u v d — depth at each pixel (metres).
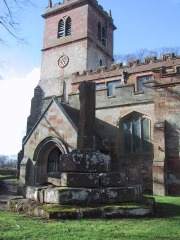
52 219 8.95
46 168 23.47
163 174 20.23
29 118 41.91
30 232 7.21
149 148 22.95
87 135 12.43
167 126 21.28
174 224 8.71
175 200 15.02
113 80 34.56
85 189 10.30
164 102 21.69
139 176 22.80
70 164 11.13
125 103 24.28
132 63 33.56
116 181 11.30
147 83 23.75
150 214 10.22
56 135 22.47
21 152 29.78
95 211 9.45
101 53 46.50
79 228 7.76
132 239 6.77
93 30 45.22
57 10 46.94
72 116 23.03
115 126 24.33
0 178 30.88
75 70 42.88
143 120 23.56
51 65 45.28
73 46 44.16
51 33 46.94
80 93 12.94
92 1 45.34
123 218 9.53
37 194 10.74
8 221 8.57
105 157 11.77
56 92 43.03
